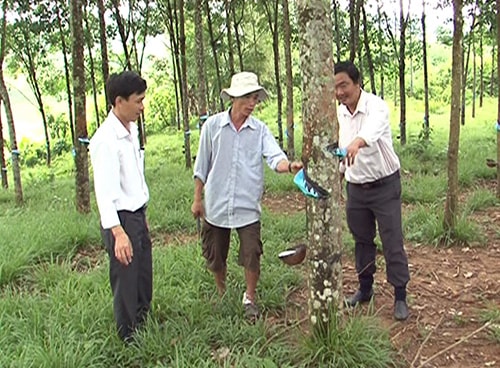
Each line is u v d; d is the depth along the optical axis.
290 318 4.05
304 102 3.10
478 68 29.06
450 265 5.13
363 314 4.15
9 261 5.12
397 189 3.90
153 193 8.44
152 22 15.91
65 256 5.75
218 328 3.73
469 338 3.70
